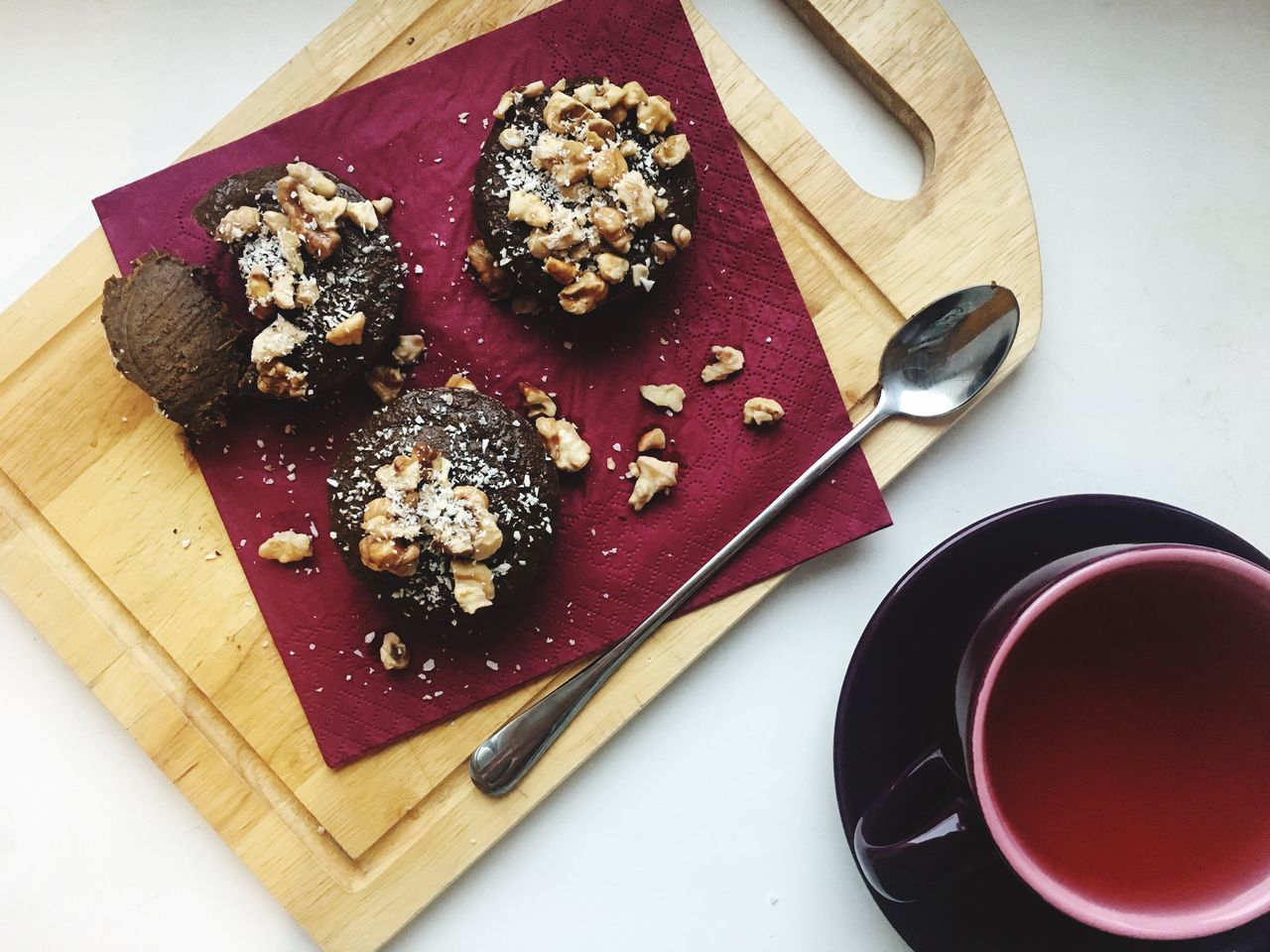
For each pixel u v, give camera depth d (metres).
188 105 0.29
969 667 0.22
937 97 0.27
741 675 0.28
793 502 0.27
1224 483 0.29
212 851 0.29
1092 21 0.29
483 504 0.25
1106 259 0.29
